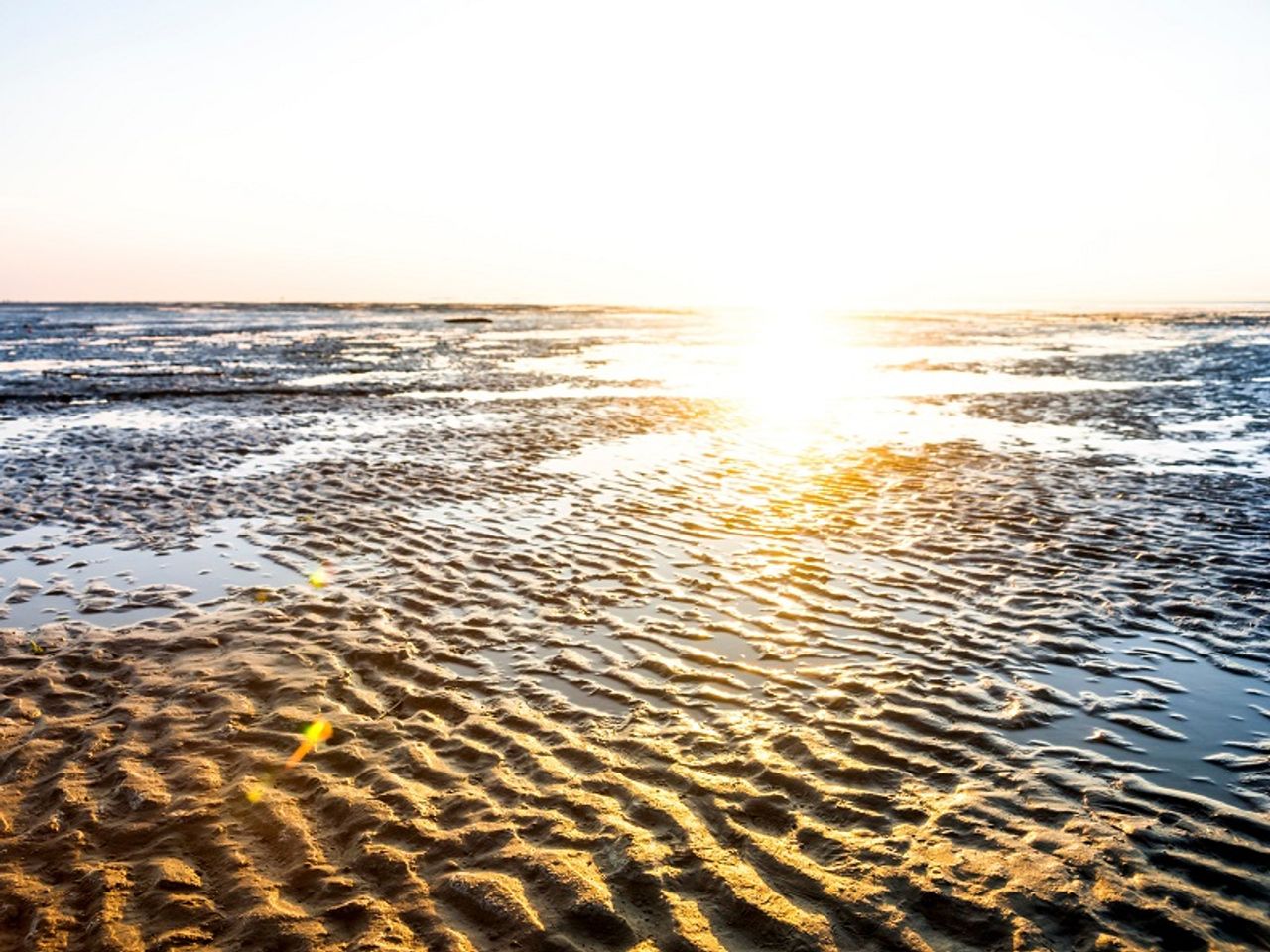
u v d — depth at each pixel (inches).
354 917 137.2
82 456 550.0
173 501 430.3
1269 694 217.5
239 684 225.0
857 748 190.2
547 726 201.9
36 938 132.3
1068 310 5684.1
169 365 1282.0
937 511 407.5
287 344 1828.2
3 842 157.6
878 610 277.9
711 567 323.0
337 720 205.6
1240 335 2285.9
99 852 154.6
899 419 719.7
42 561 332.2
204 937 132.8
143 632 261.6
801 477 484.4
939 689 220.1
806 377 1134.4
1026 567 320.8
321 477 485.4
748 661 238.4
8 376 1104.2
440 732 199.6
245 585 305.3
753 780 177.3
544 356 1531.7
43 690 221.0
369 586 303.1
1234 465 518.6
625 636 257.0
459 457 545.6
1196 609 276.1
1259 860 150.7
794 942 131.3
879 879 145.7
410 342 1946.4
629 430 657.0
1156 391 945.5
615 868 148.3
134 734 198.4
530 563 327.9
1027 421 708.0
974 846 154.7
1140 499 430.0
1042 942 131.0
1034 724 201.5
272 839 158.4
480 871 148.0
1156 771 181.0
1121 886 143.3
